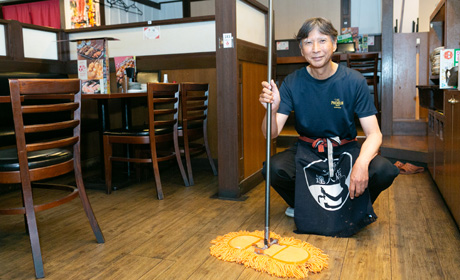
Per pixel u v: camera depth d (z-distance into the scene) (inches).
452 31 116.3
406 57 197.9
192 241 80.8
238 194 112.2
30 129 66.7
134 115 161.2
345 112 80.6
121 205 107.4
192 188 124.9
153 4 373.1
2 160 67.4
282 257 68.3
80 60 130.3
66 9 240.2
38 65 156.2
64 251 77.0
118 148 160.9
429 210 97.9
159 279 65.0
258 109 128.3
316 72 79.4
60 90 70.9
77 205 107.6
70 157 76.7
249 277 65.2
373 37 287.0
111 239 82.7
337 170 82.0
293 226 88.5
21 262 72.6
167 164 157.5
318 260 68.0
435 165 119.1
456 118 86.2
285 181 86.0
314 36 73.8
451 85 99.2
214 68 147.9
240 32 114.8
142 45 158.6
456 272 65.2
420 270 66.2
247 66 118.0
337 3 334.0
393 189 118.2
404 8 245.0
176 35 153.3
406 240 79.2
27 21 294.5
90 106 163.9
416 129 194.1
